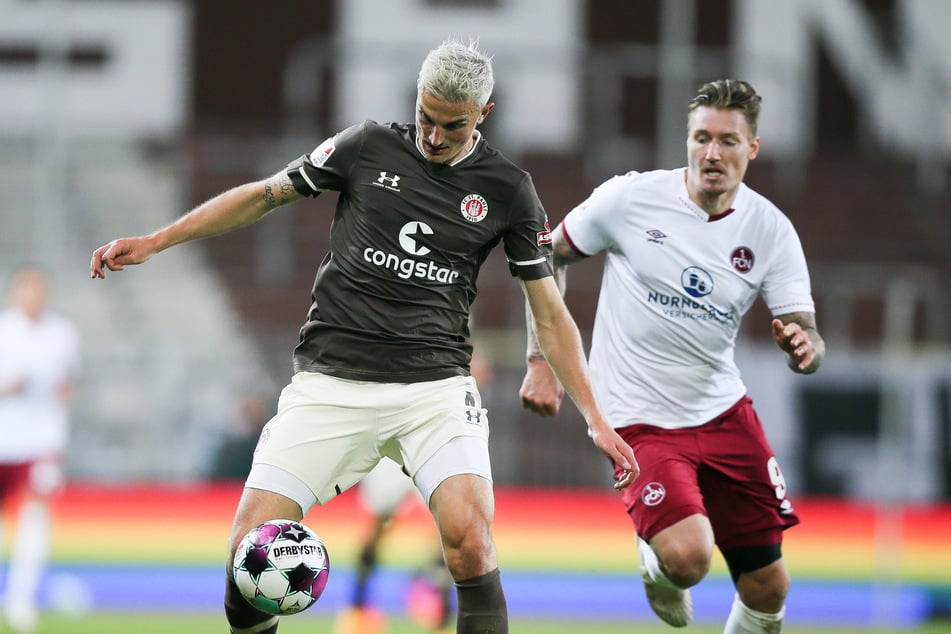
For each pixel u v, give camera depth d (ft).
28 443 111.75
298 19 245.45
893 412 134.21
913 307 195.21
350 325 53.01
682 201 59.62
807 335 58.65
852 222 222.69
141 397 143.84
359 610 94.38
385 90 241.35
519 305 172.04
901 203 226.38
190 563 127.03
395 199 52.44
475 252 53.47
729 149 57.06
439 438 52.39
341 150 53.16
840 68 246.06
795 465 135.33
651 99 244.83
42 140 230.27
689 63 234.38
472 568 50.39
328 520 133.39
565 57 240.73
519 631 106.83
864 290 196.34
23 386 112.16
